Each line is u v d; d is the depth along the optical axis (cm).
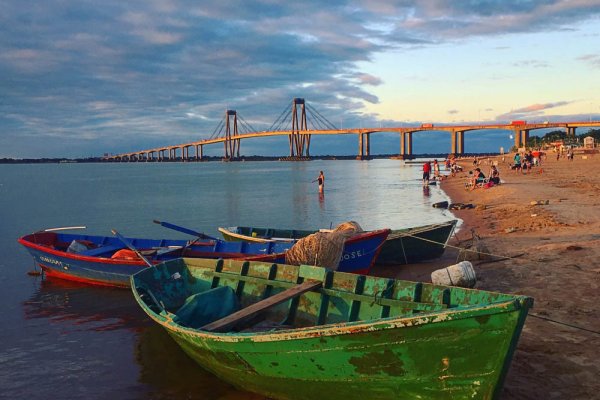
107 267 1285
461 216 2358
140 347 904
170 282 965
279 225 2545
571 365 660
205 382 753
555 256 1251
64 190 6169
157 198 4588
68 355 873
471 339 501
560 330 774
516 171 5228
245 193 4841
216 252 1370
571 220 1834
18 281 1416
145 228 2644
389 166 13888
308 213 2973
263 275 877
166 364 824
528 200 2600
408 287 695
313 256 1071
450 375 523
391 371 548
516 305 478
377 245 1259
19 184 7944
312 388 610
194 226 2630
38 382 771
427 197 3641
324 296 773
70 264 1352
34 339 954
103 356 866
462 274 969
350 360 562
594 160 6850
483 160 9925
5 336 971
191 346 709
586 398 584
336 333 553
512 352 498
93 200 4547
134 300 1208
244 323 777
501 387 513
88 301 1205
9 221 3072
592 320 807
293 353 591
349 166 15275
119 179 9494
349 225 1288
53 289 1322
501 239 1580
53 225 2853
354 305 736
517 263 1212
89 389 744
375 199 3662
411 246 1403
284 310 825
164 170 15962
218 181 7531
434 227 1412
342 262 1191
